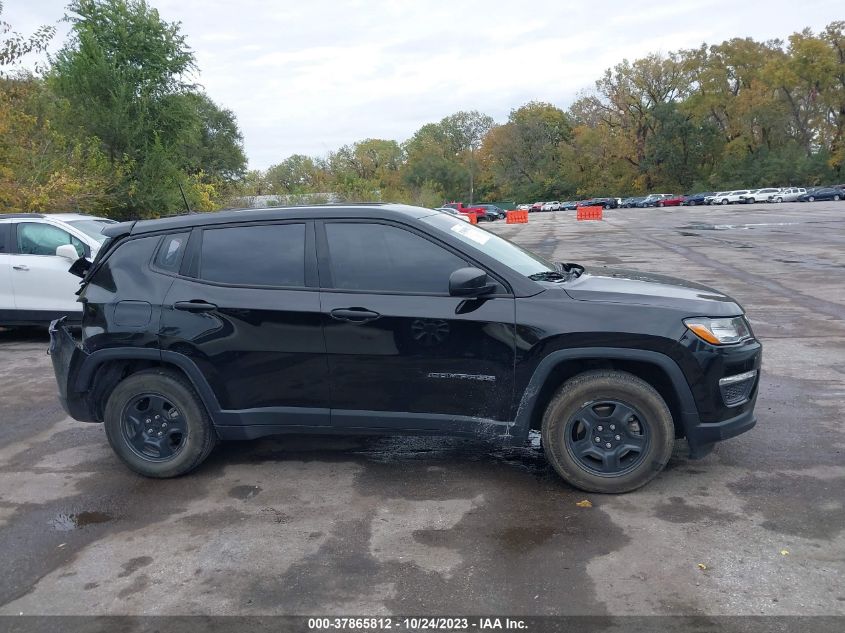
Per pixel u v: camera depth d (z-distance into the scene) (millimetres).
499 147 112438
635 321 3959
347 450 5082
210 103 52844
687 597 3092
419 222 4285
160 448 4621
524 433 4168
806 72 78438
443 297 4172
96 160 19484
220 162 52938
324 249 4352
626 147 95812
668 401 4242
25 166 17344
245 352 4355
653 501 4059
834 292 11531
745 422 4156
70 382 4648
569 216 69312
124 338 4480
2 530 3984
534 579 3279
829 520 3756
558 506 4043
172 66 22328
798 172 79688
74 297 9133
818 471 4406
